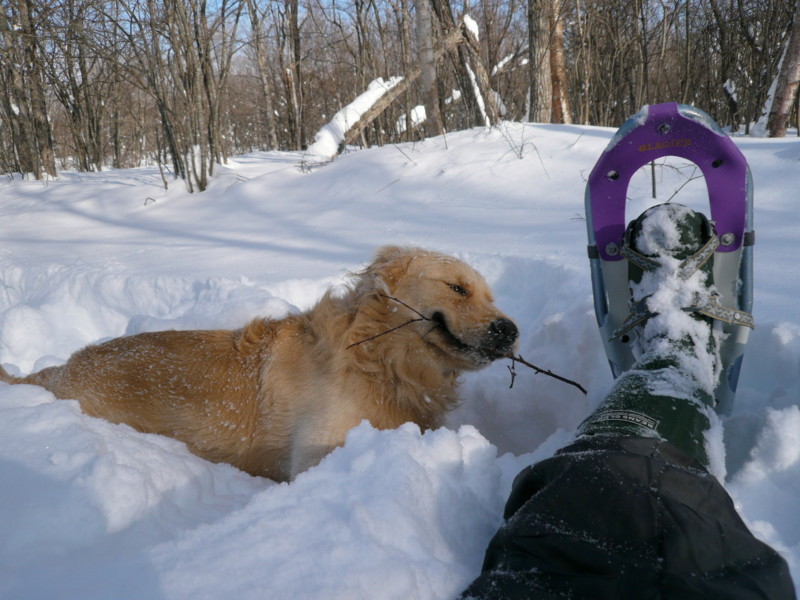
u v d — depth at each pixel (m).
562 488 0.60
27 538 0.64
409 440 0.75
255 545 0.60
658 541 0.54
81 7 5.23
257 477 1.01
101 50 4.93
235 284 1.90
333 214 3.06
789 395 1.01
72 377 1.08
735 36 6.55
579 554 0.55
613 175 1.17
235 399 1.06
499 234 2.22
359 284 1.05
